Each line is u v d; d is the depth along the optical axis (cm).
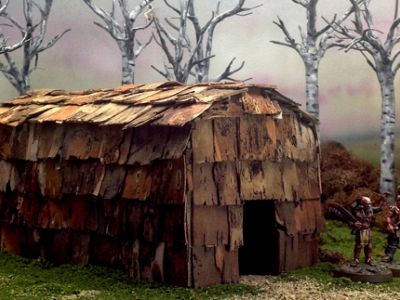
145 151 24
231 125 24
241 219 24
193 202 23
